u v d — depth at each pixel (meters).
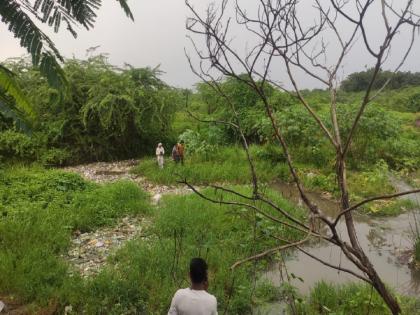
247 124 20.39
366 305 6.13
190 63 2.54
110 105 19.44
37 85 19.59
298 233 9.06
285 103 20.73
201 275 3.92
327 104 19.23
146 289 6.71
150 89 21.31
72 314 6.06
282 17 2.40
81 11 3.21
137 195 12.39
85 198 11.46
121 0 3.51
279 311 6.50
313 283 7.56
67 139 20.31
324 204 12.70
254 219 3.90
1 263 7.17
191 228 9.29
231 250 8.06
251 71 2.39
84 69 21.02
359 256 2.51
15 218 9.48
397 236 10.08
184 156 18.27
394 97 37.53
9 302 6.32
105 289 6.62
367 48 2.18
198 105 24.47
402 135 23.20
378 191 13.66
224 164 16.61
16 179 13.23
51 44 3.25
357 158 17.77
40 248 7.96
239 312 6.37
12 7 3.06
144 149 22.08
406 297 6.75
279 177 16.05
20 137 18.58
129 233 9.77
